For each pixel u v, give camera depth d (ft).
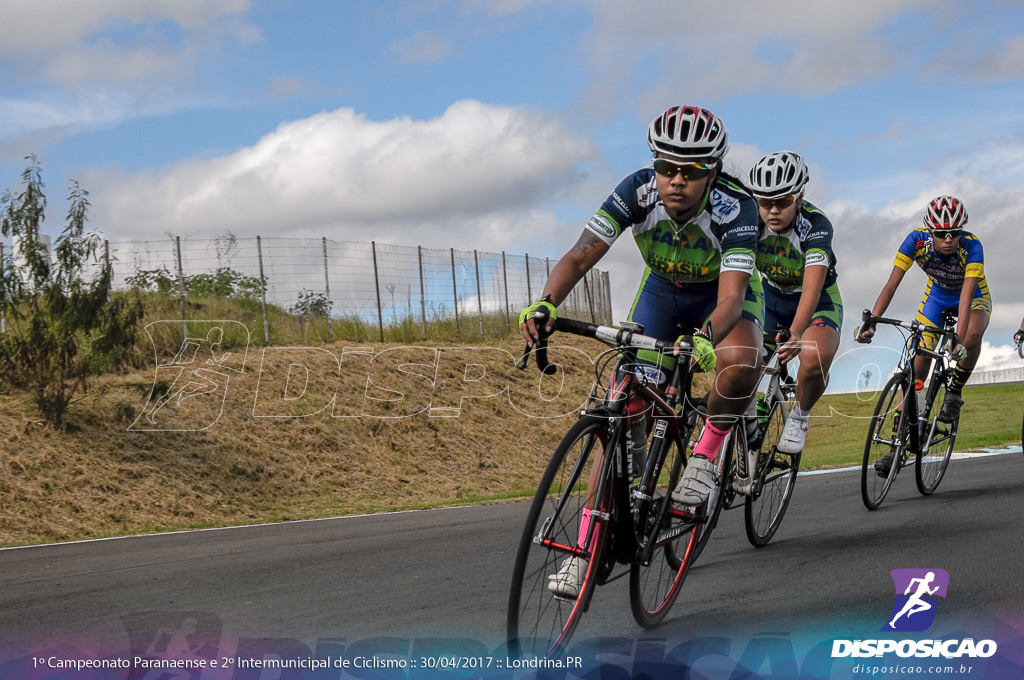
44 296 34.01
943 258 21.16
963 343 20.15
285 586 13.33
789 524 17.52
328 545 17.58
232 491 33.63
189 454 34.91
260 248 48.96
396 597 12.28
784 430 15.88
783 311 16.56
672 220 11.57
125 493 31.07
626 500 9.62
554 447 45.91
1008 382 77.66
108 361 35.09
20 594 13.74
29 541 26.58
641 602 10.37
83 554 18.43
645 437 10.21
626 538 9.64
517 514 21.18
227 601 12.44
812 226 15.47
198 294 47.73
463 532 18.31
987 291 21.89
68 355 33.76
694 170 10.80
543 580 8.80
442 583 13.10
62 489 30.09
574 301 69.26
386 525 20.83
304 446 38.60
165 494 31.76
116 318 34.65
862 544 14.93
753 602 11.58
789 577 12.85
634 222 11.75
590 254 11.57
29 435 32.27
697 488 10.82
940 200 20.39
